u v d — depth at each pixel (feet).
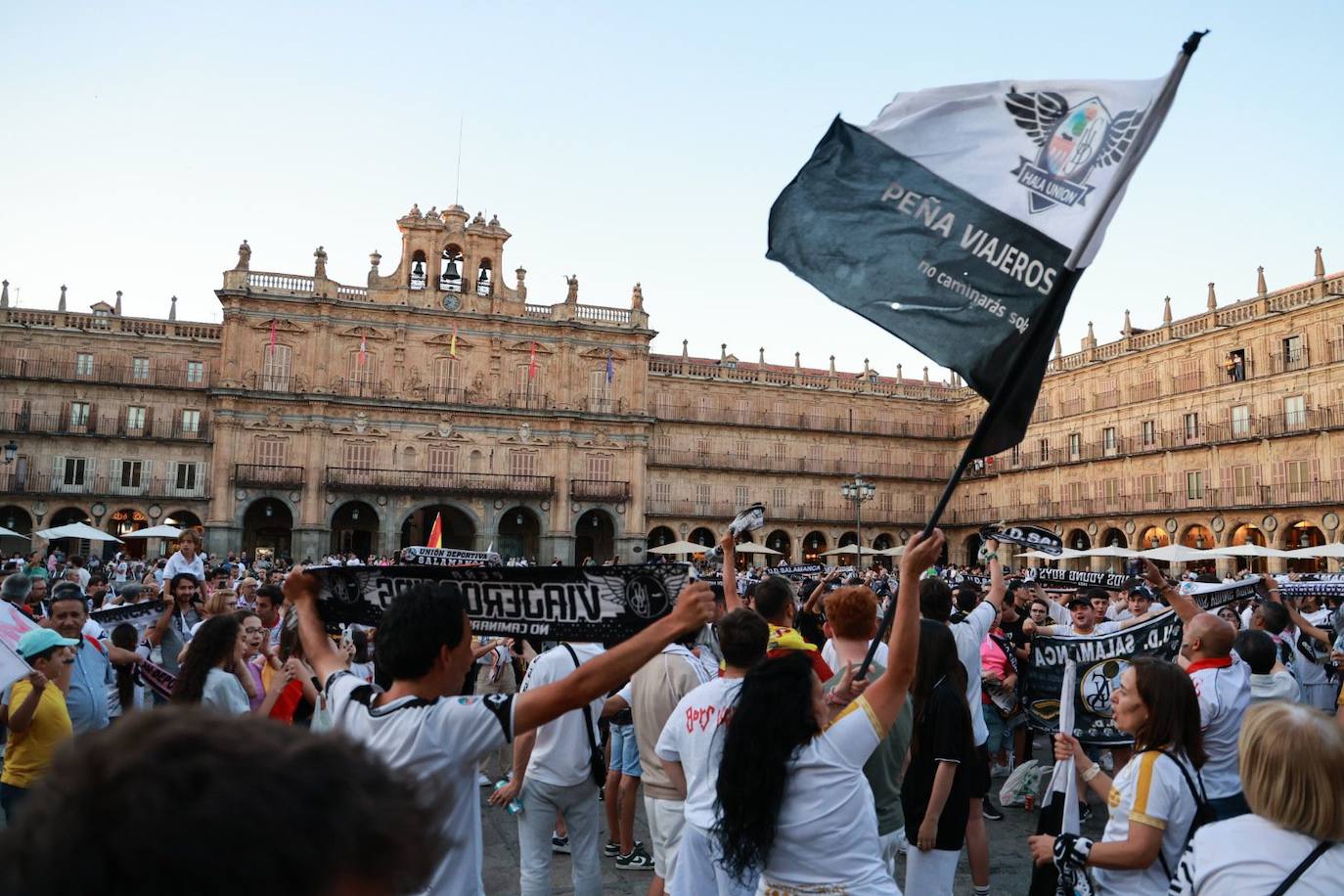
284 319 219.61
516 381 235.81
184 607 42.47
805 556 273.13
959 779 23.21
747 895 18.75
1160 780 16.84
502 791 24.38
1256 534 197.26
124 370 216.95
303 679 27.89
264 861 4.25
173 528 168.14
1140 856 16.57
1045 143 18.93
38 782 4.55
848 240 20.43
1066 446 243.19
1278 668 29.30
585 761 24.39
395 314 228.02
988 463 268.62
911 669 15.56
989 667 45.06
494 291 236.63
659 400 258.98
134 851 4.08
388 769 5.39
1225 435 200.34
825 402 275.39
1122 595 57.26
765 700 15.70
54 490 207.82
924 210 19.86
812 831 15.19
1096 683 30.22
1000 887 31.04
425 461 227.20
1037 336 16.93
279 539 231.09
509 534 242.78
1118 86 18.22
